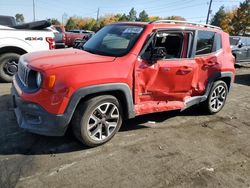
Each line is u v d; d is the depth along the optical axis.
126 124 4.63
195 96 4.99
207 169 3.46
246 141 4.41
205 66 4.91
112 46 4.11
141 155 3.65
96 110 3.58
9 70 6.70
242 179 3.32
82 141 3.59
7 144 3.66
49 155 3.48
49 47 7.07
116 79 3.58
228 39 5.56
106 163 3.39
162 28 4.21
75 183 2.97
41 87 3.24
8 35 6.51
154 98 4.25
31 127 3.40
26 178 2.99
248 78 10.45
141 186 3.01
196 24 4.82
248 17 61.59
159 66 4.11
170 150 3.86
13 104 3.87
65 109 3.29
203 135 4.50
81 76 3.32
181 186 3.08
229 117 5.50
